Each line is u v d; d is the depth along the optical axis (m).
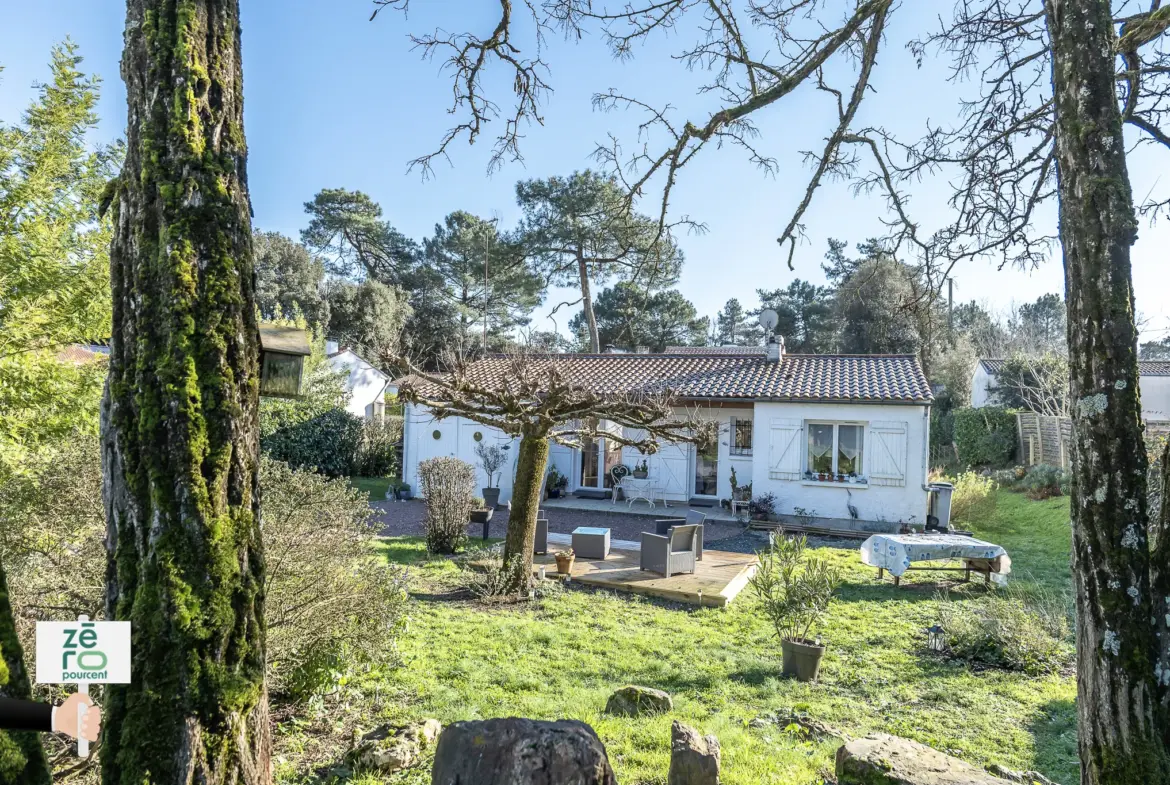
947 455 28.16
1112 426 2.57
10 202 8.60
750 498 17.41
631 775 4.54
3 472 6.47
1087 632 2.61
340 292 39.50
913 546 10.55
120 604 2.10
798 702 6.27
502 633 8.02
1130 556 2.52
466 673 6.62
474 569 10.98
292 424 22.05
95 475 5.03
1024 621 7.77
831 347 42.25
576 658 7.29
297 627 5.35
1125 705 2.47
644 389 17.48
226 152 2.33
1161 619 2.51
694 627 8.65
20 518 4.71
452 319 39.78
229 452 2.21
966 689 6.71
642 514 17.66
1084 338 2.65
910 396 15.90
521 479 9.97
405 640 7.49
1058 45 2.79
